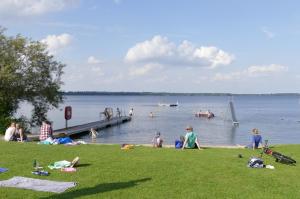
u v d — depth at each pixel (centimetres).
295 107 18450
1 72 3950
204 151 2223
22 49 4250
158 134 2794
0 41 4200
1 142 2609
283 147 2519
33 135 3697
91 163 1744
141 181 1412
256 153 2170
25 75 4266
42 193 1218
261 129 6850
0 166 1630
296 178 1548
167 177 1484
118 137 5222
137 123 7869
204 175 1538
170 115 10881
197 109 15050
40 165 1678
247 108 17025
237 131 6412
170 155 2025
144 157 1934
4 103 4116
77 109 14300
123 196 1215
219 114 11481
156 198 1205
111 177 1466
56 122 7812
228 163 1805
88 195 1212
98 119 8875
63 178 1436
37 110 4453
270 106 19825
